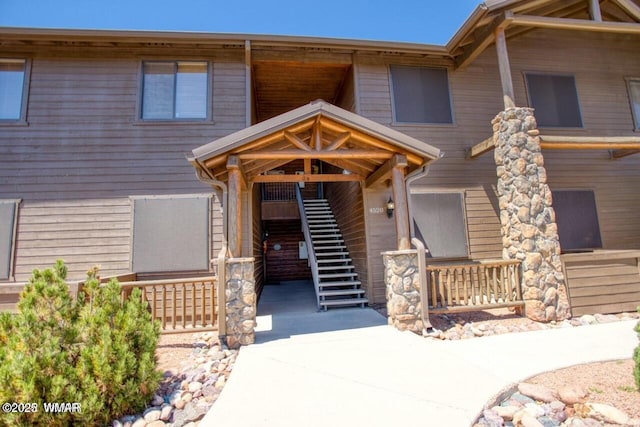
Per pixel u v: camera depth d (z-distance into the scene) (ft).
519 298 20.62
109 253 23.43
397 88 27.99
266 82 31.83
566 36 31.27
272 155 17.83
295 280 44.14
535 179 21.53
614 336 16.26
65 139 24.23
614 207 29.45
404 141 18.28
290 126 17.53
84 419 9.00
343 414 9.38
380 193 26.25
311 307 25.66
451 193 27.25
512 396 10.62
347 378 11.76
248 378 11.96
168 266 23.70
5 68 24.59
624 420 8.91
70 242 23.25
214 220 24.41
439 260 26.25
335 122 18.24
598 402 9.98
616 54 32.01
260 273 36.11
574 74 30.76
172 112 25.41
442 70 28.86
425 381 11.36
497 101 29.22
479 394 10.37
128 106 25.05
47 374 9.18
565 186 29.04
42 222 23.25
